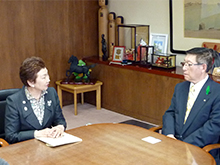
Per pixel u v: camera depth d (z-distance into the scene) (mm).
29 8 4613
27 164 1786
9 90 2562
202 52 2459
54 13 4891
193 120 2490
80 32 5258
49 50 4949
